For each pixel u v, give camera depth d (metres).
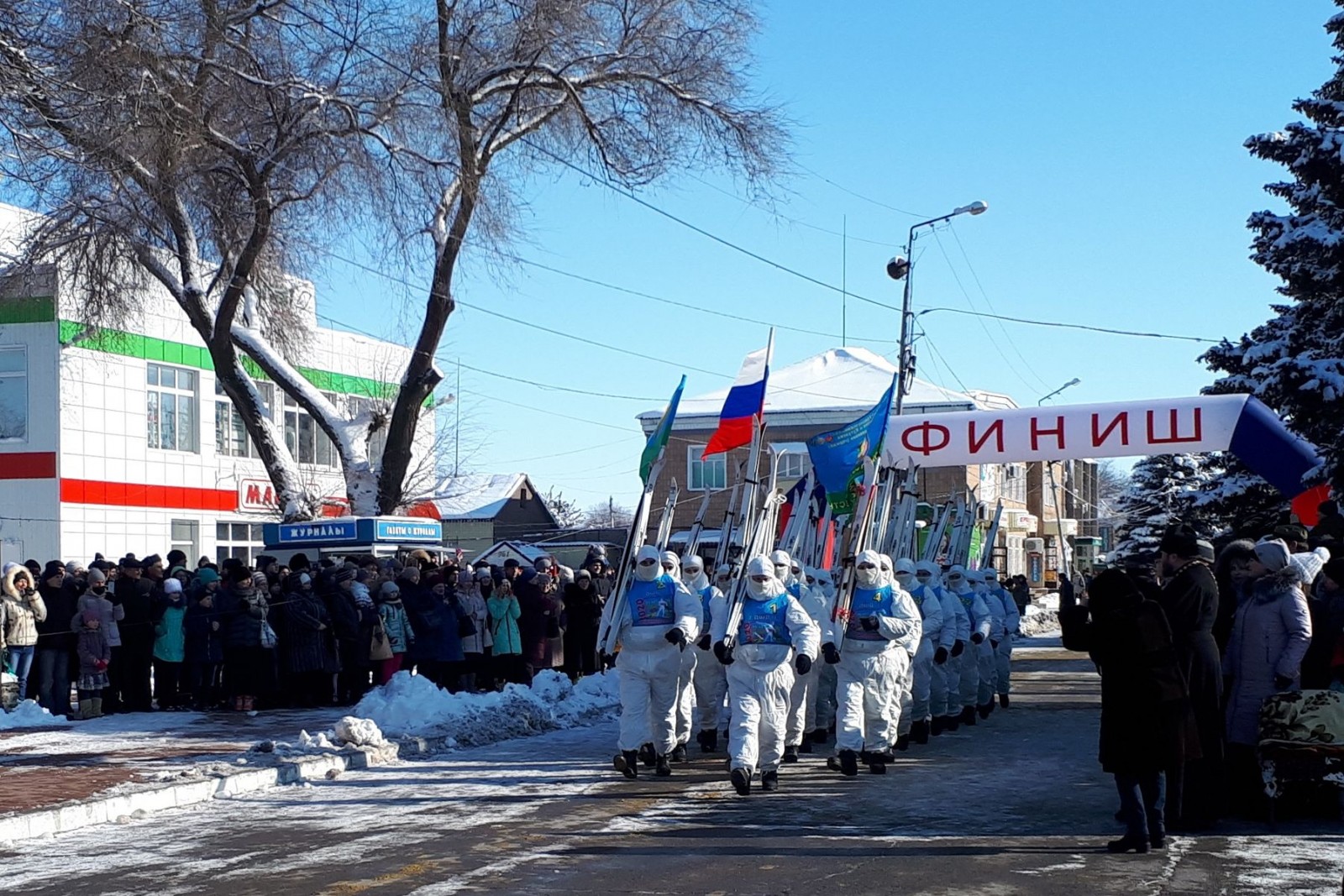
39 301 28.91
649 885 7.77
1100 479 95.31
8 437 29.34
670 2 25.42
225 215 23.77
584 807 10.52
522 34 24.31
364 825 9.95
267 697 18.12
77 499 29.42
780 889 7.61
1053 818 9.80
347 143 23.50
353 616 17.75
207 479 33.44
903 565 14.38
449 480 39.66
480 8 24.30
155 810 10.75
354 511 25.73
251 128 23.38
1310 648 9.97
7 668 16.70
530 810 10.45
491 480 56.31
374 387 38.88
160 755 13.09
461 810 10.51
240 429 35.12
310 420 38.03
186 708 17.70
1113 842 8.57
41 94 15.96
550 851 8.77
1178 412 18.36
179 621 17.58
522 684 19.17
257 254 24.53
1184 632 9.27
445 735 14.36
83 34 17.53
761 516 13.79
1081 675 24.72
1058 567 63.91
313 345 34.41
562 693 17.61
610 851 8.75
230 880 8.15
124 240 23.73
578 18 24.44
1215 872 7.97
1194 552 9.42
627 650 11.91
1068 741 14.54
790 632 11.23
